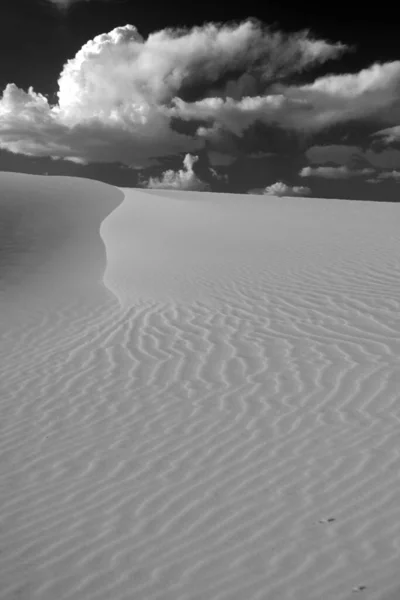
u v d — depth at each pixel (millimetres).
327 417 5926
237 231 18328
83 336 9320
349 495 4594
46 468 5488
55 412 6707
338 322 8734
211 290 11156
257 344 8125
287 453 5328
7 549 4324
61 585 3879
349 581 3643
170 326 9266
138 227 19844
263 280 11609
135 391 7055
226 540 4203
